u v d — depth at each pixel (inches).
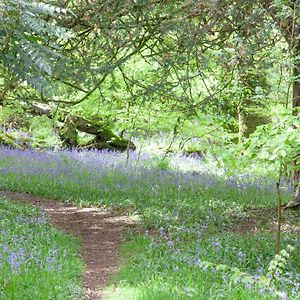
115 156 891.4
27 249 331.0
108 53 352.5
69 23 329.1
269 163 243.8
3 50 116.3
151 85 389.1
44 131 999.6
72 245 392.8
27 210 495.5
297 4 344.2
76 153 906.7
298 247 356.5
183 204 536.4
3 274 260.7
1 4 111.1
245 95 498.6
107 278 318.0
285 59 358.0
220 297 243.1
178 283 270.4
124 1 327.0
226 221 469.4
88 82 323.9
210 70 412.2
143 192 605.3
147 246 373.1
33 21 112.9
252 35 367.2
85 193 613.0
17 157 832.9
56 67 220.5
